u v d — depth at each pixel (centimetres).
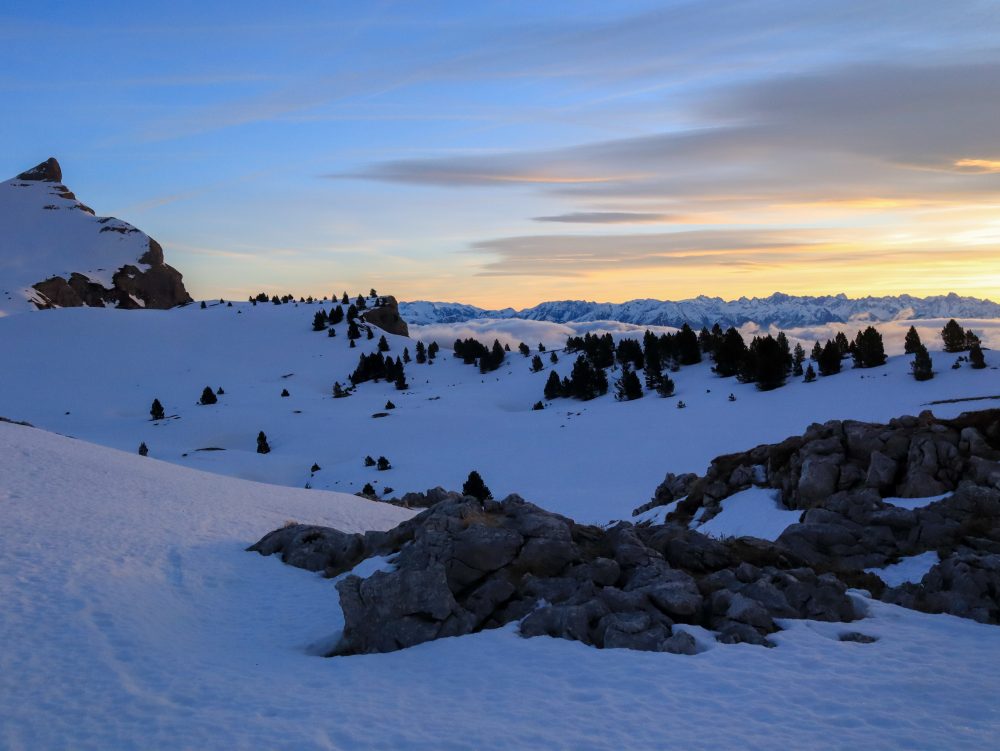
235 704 1471
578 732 1255
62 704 1479
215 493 4306
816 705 1320
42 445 4603
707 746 1184
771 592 1866
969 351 10881
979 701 1314
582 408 13088
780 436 8862
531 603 1938
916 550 2389
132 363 19950
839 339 13588
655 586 1900
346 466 10719
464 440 11675
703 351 15675
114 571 2519
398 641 1834
